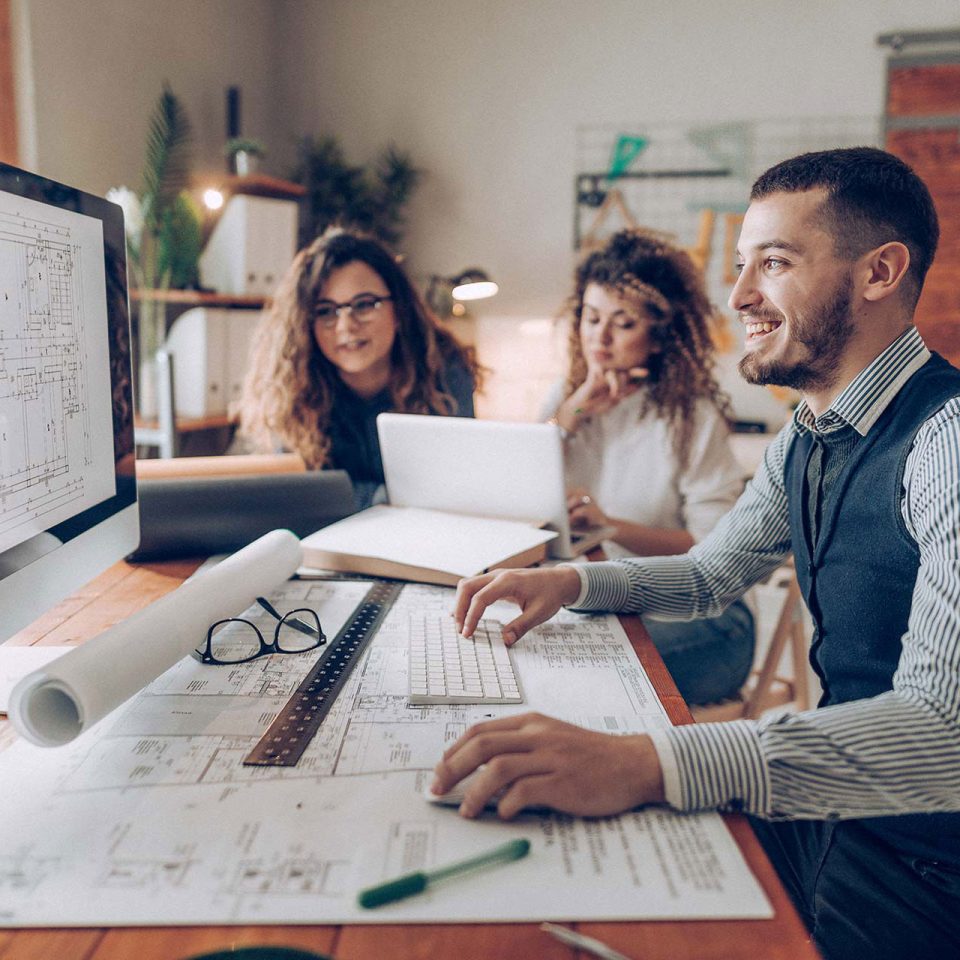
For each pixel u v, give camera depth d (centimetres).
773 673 171
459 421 135
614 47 440
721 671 160
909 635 74
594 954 47
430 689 78
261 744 69
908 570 87
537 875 53
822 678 101
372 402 178
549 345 457
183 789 62
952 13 409
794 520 105
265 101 464
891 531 88
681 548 176
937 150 416
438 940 48
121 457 97
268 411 176
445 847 56
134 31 353
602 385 189
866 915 87
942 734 65
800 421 106
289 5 468
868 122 421
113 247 95
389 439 142
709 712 160
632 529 173
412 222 469
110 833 57
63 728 67
